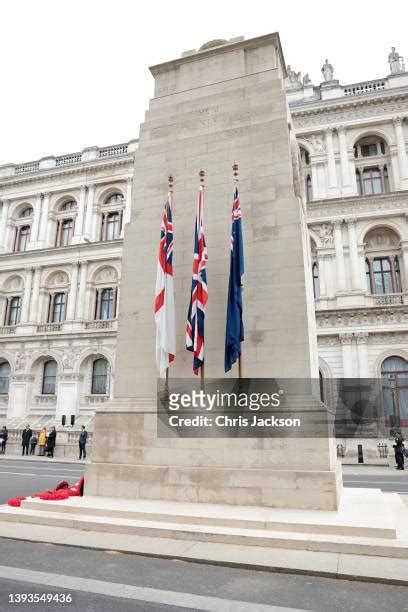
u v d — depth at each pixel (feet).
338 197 115.55
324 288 111.04
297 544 26.55
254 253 40.55
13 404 131.75
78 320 132.46
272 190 41.88
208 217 43.24
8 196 155.74
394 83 122.31
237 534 27.66
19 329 138.31
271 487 33.37
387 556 25.26
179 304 41.65
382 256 112.57
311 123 124.67
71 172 149.18
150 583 21.91
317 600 20.16
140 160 47.91
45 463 90.48
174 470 35.91
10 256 146.00
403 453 84.74
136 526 29.60
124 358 41.83
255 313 38.88
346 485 57.77
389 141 118.83
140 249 44.70
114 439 38.78
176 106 48.70
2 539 29.01
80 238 142.20
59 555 25.91
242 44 48.32
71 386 127.24
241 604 19.62
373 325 104.42
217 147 45.21
